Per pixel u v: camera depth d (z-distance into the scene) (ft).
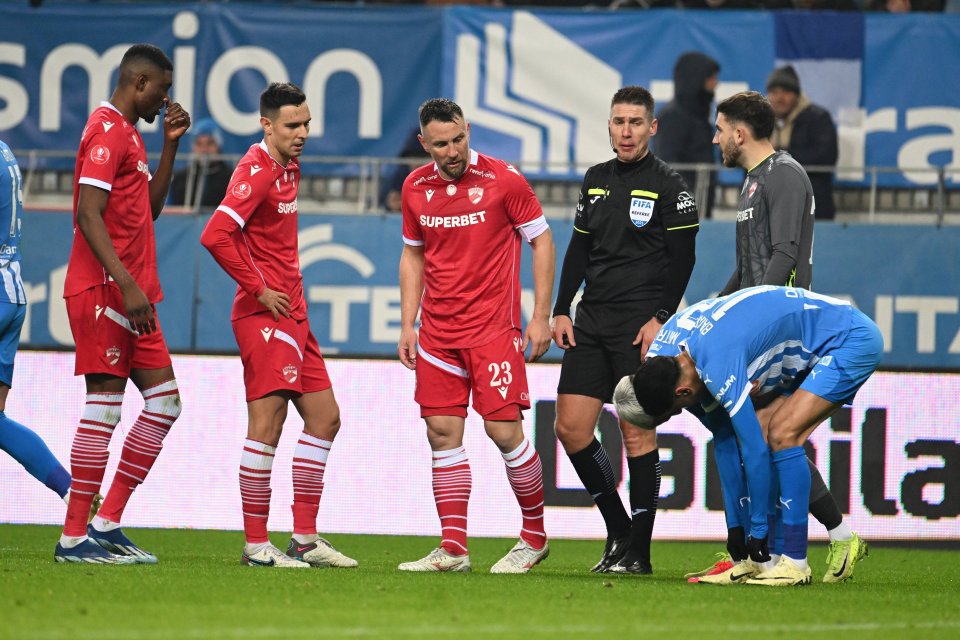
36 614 47.09
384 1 137.08
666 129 121.08
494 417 66.03
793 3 129.70
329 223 115.85
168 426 69.10
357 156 125.59
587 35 124.47
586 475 70.69
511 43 124.47
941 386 96.48
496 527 97.60
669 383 58.85
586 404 69.82
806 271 67.62
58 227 116.06
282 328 66.28
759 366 60.95
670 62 124.16
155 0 127.65
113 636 42.57
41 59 126.52
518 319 67.00
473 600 53.83
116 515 68.03
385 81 125.49
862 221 119.65
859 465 95.91
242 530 98.27
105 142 64.28
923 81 123.03
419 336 67.21
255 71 125.70
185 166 121.29
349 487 98.99
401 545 91.76
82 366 65.82
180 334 115.14
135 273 66.59
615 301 69.36
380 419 99.09
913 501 95.91
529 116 124.36
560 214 122.52
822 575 73.31
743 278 68.80
